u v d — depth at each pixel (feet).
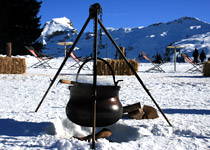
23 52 108.47
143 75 36.70
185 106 12.52
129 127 7.89
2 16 105.91
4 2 107.65
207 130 7.55
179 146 6.05
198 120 9.09
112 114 7.18
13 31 109.09
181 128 7.72
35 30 113.29
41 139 6.50
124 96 16.48
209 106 12.48
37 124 8.24
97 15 7.30
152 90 19.95
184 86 22.63
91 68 52.90
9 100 14.12
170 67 64.18
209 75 34.50
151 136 6.93
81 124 7.22
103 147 5.65
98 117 7.02
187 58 50.42
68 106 7.43
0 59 33.32
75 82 7.21
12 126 8.03
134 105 9.54
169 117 9.71
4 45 103.71
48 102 13.60
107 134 7.32
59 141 6.07
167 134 7.27
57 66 56.03
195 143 6.26
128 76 35.09
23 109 11.16
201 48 462.60
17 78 27.55
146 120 9.20
